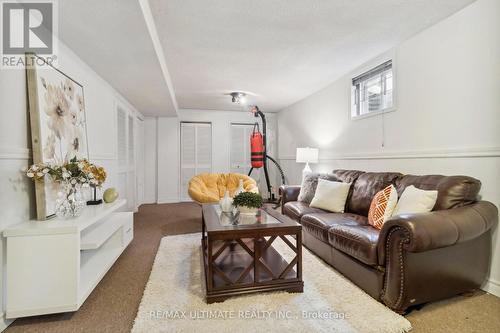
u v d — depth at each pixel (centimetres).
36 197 163
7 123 148
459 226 150
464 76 200
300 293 175
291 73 347
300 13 205
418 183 207
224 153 604
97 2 158
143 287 187
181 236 308
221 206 230
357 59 300
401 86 259
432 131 227
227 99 493
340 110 367
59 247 147
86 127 254
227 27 226
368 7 198
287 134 566
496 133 180
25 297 143
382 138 286
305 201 319
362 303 163
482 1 187
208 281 165
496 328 141
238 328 140
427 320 149
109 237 215
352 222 222
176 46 263
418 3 193
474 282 170
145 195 559
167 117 568
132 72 281
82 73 248
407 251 144
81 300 152
